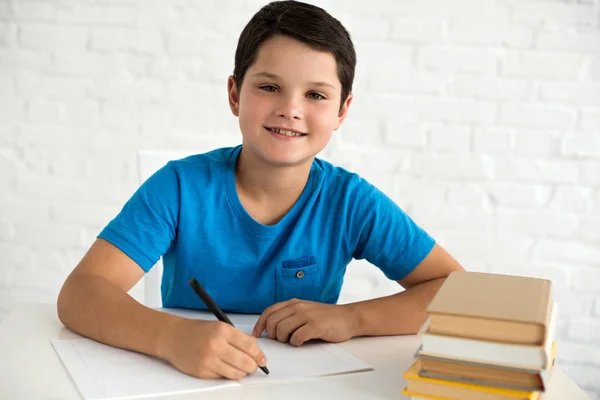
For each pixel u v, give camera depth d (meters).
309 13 1.12
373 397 0.82
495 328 0.75
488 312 0.75
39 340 0.96
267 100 1.12
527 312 0.75
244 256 1.22
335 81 1.14
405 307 1.09
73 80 2.03
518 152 2.09
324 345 1.00
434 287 1.16
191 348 0.86
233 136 2.06
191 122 2.05
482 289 0.83
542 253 2.11
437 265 1.24
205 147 2.06
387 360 0.95
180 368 0.87
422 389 0.78
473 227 2.11
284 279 1.23
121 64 2.03
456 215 2.10
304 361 0.92
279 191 1.21
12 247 2.07
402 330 1.07
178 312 1.16
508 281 0.87
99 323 0.96
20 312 1.08
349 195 1.25
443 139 2.08
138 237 1.14
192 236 1.21
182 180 1.21
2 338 0.96
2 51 2.01
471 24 2.05
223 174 1.23
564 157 2.09
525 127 2.08
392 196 2.10
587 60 2.06
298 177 1.21
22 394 0.78
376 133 2.08
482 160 2.09
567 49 2.06
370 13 2.04
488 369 0.75
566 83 2.07
